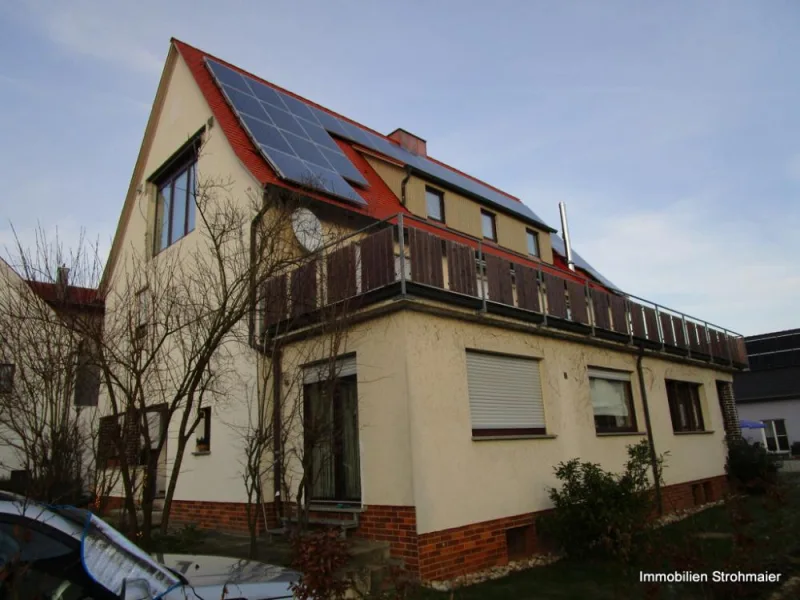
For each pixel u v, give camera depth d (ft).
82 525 9.95
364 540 24.32
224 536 28.45
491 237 52.39
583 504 26.86
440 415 25.09
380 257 25.49
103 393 27.68
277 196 30.09
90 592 9.14
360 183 38.86
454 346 26.84
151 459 21.66
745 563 18.74
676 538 27.35
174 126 41.88
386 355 25.12
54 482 20.63
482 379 28.68
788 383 106.42
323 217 33.76
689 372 49.47
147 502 21.13
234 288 24.89
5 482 23.73
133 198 45.91
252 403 29.91
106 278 27.66
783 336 113.09
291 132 39.24
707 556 20.79
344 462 27.04
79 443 22.38
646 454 30.78
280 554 23.20
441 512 23.94
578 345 35.99
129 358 23.02
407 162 49.55
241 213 30.58
